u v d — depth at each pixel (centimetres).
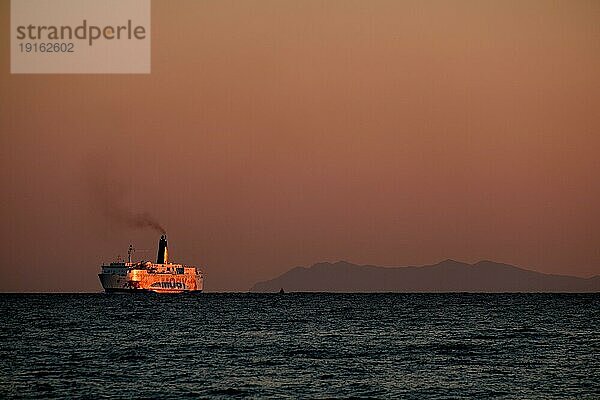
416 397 18825
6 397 18362
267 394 19012
